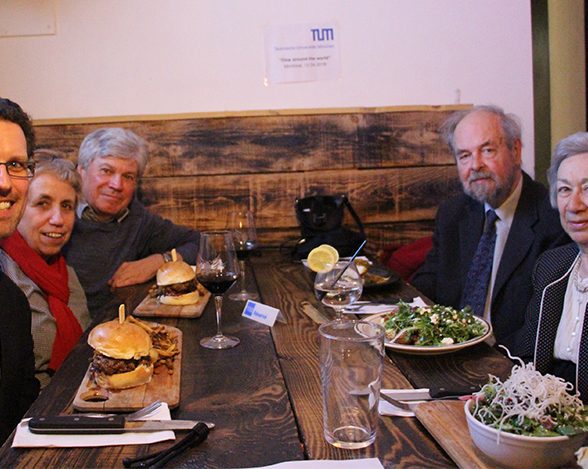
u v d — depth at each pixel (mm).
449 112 2902
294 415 1059
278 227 2906
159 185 2854
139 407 1072
